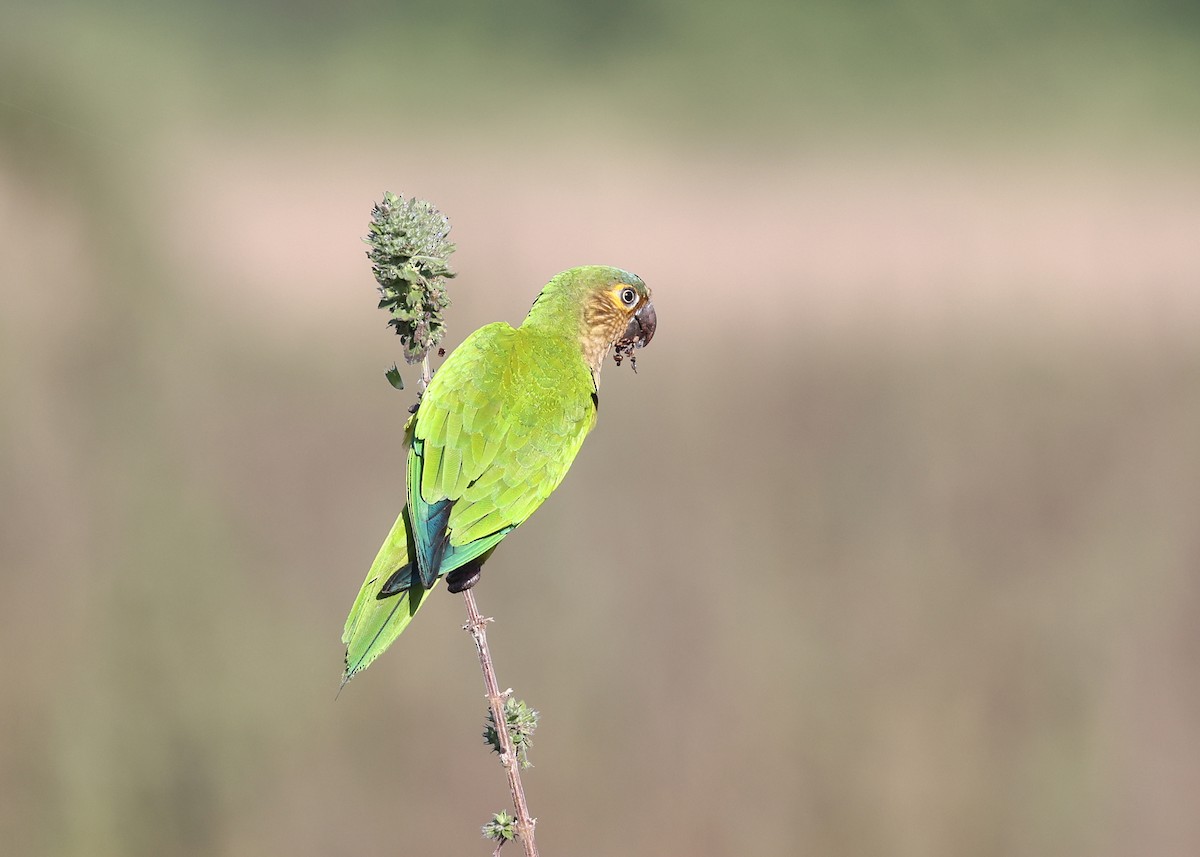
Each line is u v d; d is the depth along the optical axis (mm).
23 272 11078
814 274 17531
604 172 27141
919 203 25062
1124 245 20156
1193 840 8531
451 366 5793
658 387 12312
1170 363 13492
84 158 12086
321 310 14977
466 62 34688
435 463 5453
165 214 12461
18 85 12344
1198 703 9109
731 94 33844
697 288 17141
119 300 11141
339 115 32125
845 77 34500
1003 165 29422
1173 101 32625
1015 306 15500
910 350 13547
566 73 35594
